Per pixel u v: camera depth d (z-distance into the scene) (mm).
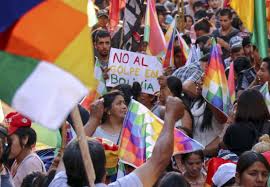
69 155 10750
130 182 10859
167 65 23688
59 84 9719
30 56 9812
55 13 9867
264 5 23219
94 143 10922
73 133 15305
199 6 37281
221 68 20250
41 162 15492
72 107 9672
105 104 16750
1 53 9812
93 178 9945
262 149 14102
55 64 9773
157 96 21609
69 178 10789
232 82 21750
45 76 9750
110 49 21891
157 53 24438
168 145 11125
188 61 24062
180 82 19688
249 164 12609
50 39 9820
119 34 26469
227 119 19703
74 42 9820
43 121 9602
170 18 33000
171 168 15672
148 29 24484
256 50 23250
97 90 20250
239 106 16594
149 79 21641
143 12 25469
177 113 11352
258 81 21031
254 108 16469
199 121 19812
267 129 16531
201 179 15711
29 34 9836
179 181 12734
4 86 9711
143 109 14805
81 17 9852
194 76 20797
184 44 25703
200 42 27906
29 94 9688
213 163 14453
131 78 21641
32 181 13648
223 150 16844
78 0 9867
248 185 12656
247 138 15977
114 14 26844
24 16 9844
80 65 9789
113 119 16812
